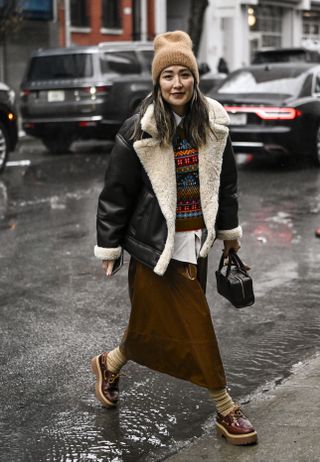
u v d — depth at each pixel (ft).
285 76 52.08
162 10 122.52
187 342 14.67
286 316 22.67
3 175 51.44
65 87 61.72
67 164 56.90
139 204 14.82
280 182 46.44
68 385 18.16
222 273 15.87
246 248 30.37
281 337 20.99
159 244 14.52
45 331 21.70
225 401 14.92
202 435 15.34
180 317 14.71
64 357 19.83
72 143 71.10
